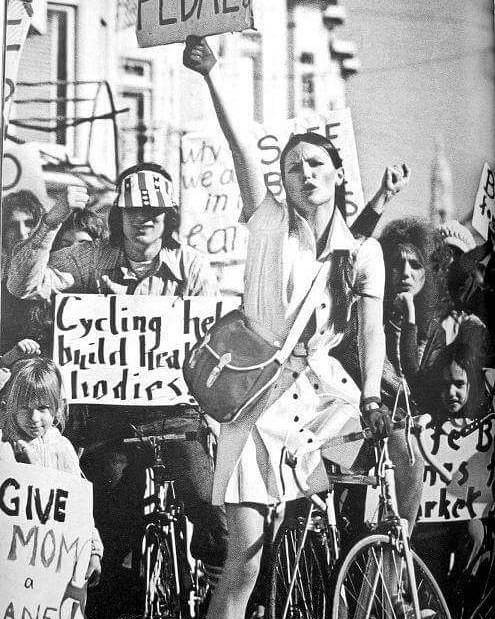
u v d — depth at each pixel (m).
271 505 5.87
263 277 5.91
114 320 5.87
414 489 5.96
